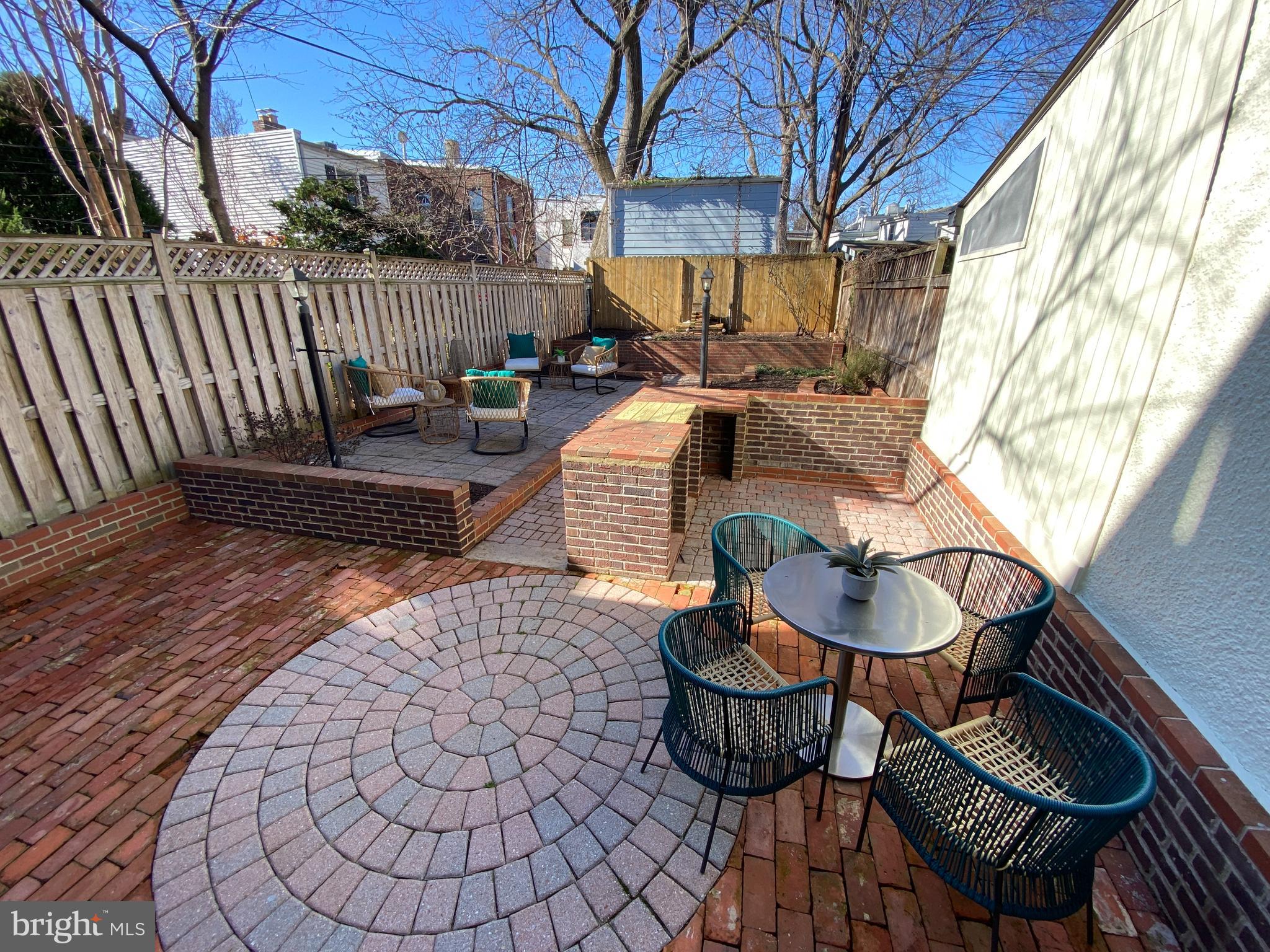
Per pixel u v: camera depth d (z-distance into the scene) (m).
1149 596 2.11
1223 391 1.83
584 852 1.96
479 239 14.99
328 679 2.78
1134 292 2.34
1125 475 2.31
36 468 3.66
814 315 11.77
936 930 1.74
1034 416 3.13
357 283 6.43
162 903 1.80
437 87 11.72
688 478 4.34
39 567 3.63
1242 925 1.49
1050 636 2.61
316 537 4.27
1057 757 1.82
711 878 1.88
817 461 5.50
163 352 4.36
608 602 3.42
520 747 2.37
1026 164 3.41
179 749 2.40
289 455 4.80
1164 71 2.24
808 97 12.17
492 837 2.00
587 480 3.54
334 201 12.25
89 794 2.19
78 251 3.79
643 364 11.17
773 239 12.62
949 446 4.48
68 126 7.71
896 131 11.69
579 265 24.31
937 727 2.54
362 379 6.14
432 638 3.09
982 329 3.97
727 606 2.31
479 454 5.93
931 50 10.14
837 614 2.08
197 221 13.89
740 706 1.71
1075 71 2.90
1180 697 1.92
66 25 6.95
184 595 3.51
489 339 9.34
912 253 6.01
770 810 2.12
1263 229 1.72
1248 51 1.81
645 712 2.56
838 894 1.84
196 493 4.46
